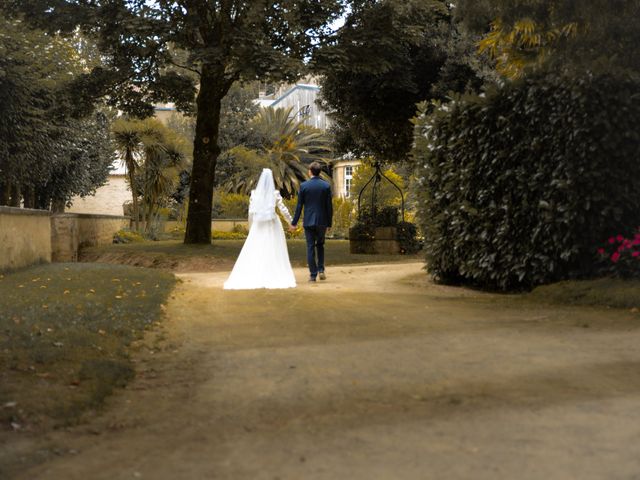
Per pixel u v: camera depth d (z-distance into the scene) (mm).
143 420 3664
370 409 3748
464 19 9734
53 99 22609
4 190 31016
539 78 9109
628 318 6723
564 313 7211
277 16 18453
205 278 12953
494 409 3678
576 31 8805
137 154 32906
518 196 9227
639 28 8422
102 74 20891
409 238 20688
